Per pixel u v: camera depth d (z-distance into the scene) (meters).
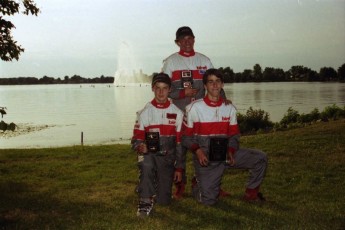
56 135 39.75
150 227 4.76
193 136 5.71
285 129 20.64
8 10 7.11
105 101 119.19
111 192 6.66
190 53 6.25
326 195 6.06
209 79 5.63
